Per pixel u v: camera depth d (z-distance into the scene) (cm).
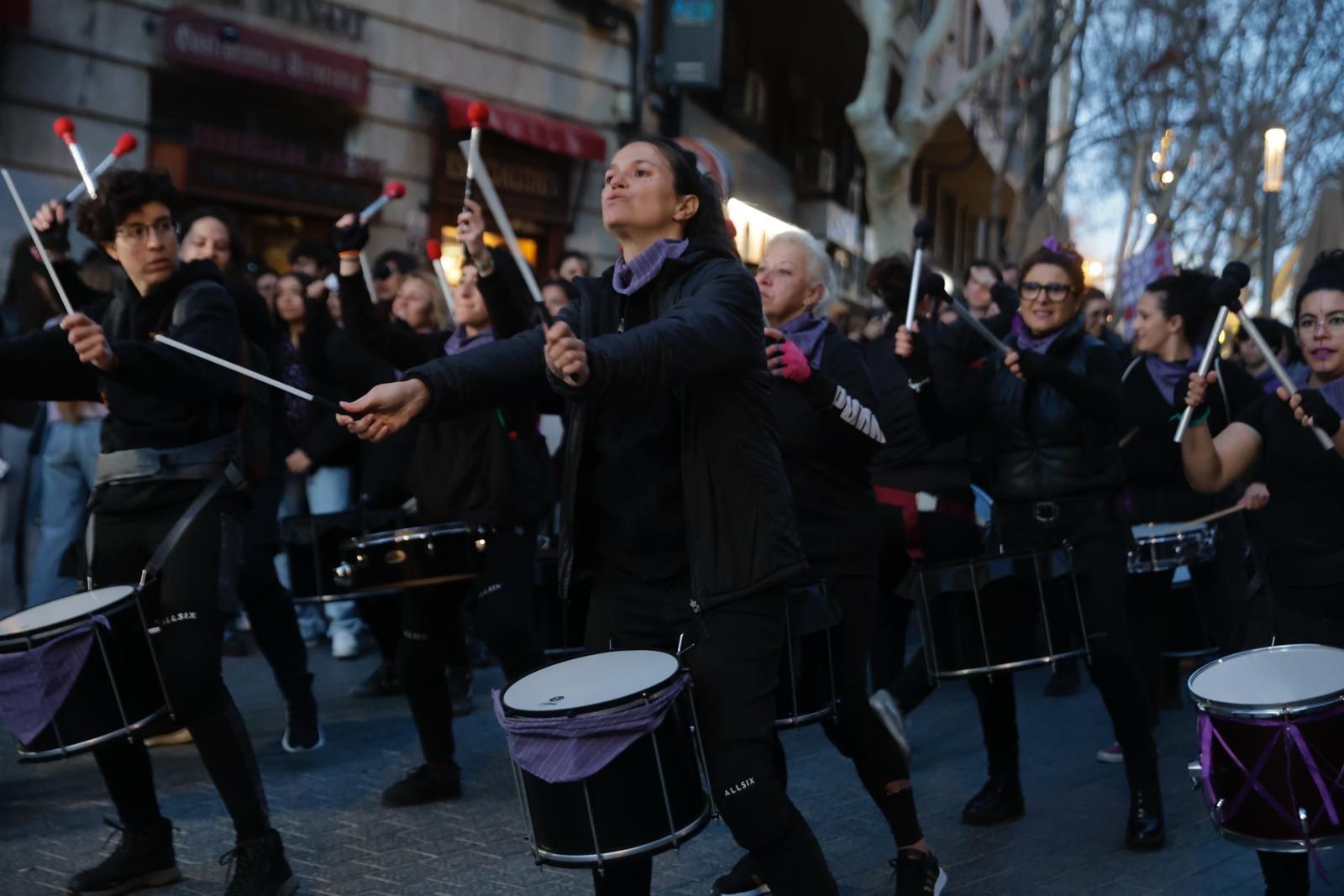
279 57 1230
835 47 2289
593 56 1617
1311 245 1148
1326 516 409
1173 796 580
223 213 634
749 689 326
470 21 1451
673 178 341
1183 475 668
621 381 293
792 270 459
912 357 529
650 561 340
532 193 1533
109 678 393
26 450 796
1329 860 488
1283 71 2666
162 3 1148
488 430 520
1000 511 535
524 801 320
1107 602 507
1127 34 2516
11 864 464
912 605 664
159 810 492
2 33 1043
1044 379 508
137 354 393
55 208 511
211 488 427
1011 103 2206
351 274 576
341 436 773
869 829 526
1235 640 433
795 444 435
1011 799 541
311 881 454
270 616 605
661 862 482
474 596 595
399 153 1379
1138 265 1151
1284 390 409
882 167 1559
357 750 625
